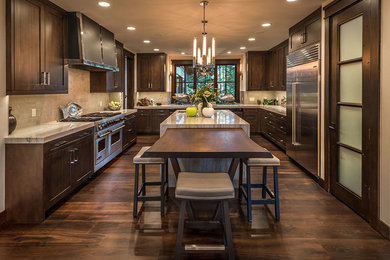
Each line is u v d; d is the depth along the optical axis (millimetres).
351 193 3172
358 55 3021
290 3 3850
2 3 2760
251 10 4164
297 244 2457
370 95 2723
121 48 6727
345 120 3340
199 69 4344
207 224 2686
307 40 4484
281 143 6289
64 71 4086
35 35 3326
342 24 3375
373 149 2680
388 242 2475
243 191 3248
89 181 4258
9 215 2893
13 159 2865
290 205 3316
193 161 3818
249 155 2244
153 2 3779
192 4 3887
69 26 4184
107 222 2891
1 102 2803
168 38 6230
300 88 4750
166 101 9094
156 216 3033
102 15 4359
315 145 4164
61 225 2828
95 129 4359
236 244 2461
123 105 7680
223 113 5457
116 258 2254
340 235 2605
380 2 2543
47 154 2955
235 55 9312
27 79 3164
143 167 3545
